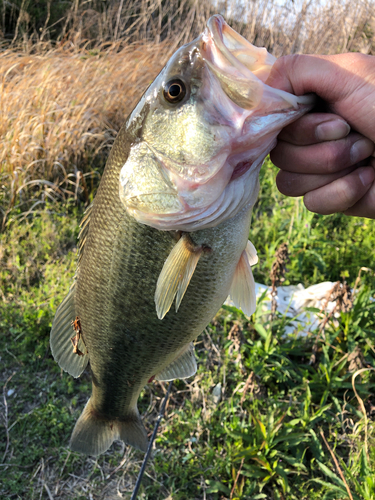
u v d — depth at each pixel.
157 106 0.21
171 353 0.27
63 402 0.52
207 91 0.20
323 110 0.20
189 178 0.21
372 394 0.50
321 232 0.80
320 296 0.63
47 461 0.47
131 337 0.27
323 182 0.21
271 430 0.45
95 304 0.27
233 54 0.21
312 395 0.51
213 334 0.58
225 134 0.20
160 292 0.22
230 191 0.21
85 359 0.31
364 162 0.21
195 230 0.22
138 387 0.31
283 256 0.53
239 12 1.12
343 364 0.51
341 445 0.47
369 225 0.82
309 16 1.07
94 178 0.91
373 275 0.67
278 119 0.19
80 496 0.44
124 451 0.48
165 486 0.45
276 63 0.20
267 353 0.53
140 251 0.24
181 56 0.20
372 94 0.18
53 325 0.30
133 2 1.30
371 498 0.39
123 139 0.23
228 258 0.24
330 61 0.19
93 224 0.26
